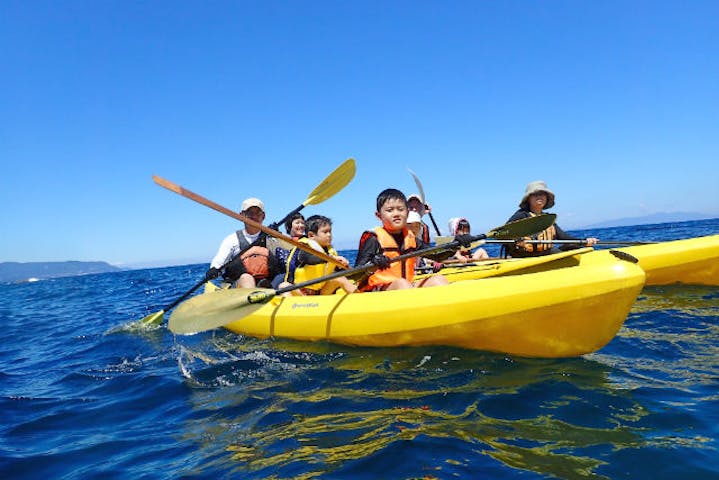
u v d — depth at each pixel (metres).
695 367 2.51
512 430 1.87
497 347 2.81
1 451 2.11
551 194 5.76
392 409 2.17
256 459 1.81
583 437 1.79
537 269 4.72
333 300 3.46
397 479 1.57
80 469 1.89
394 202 3.68
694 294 4.55
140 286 16.20
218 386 2.79
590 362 2.66
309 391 2.52
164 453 1.96
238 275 5.31
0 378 3.55
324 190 5.28
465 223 7.01
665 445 1.69
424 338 2.96
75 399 2.84
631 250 5.12
